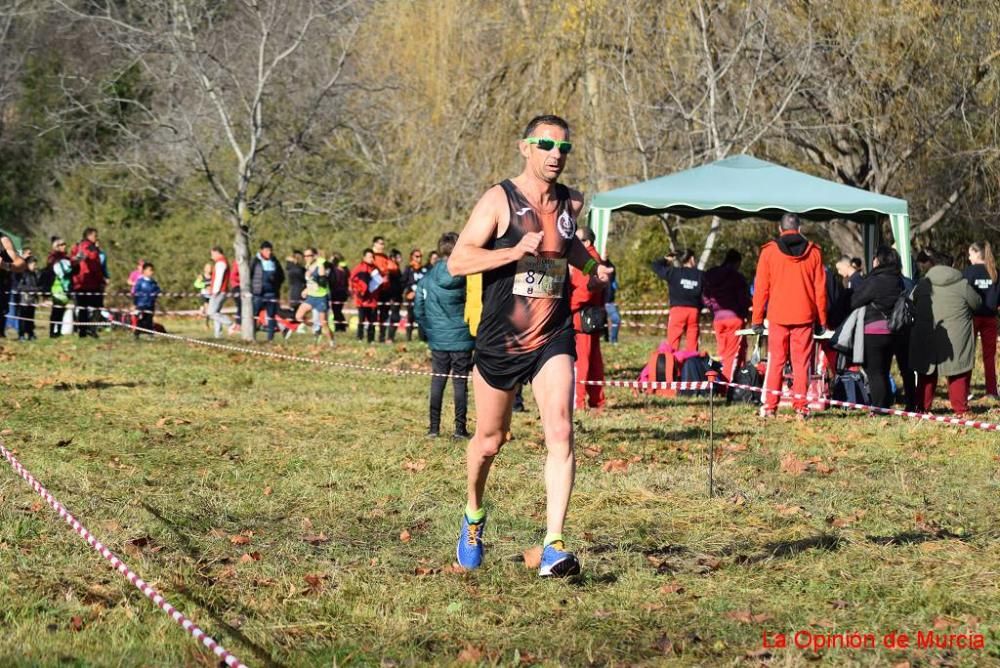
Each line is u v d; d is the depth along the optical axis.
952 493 8.13
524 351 5.32
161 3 22.97
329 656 4.68
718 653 4.75
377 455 9.49
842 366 13.86
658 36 23.66
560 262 5.32
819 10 22.86
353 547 6.50
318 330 22.70
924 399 13.15
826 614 5.26
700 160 23.69
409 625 5.11
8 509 7.00
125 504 7.44
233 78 23.28
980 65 23.06
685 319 14.44
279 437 10.41
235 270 26.41
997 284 14.66
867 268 16.92
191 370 16.56
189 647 4.73
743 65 23.31
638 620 5.15
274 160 24.19
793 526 6.98
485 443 5.54
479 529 5.83
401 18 28.00
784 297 11.87
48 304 22.50
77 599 5.34
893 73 22.86
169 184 23.86
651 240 29.30
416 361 19.09
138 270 26.22
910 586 5.66
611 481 8.33
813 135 24.59
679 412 12.50
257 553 6.26
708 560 6.16
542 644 4.84
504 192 5.29
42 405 12.13
